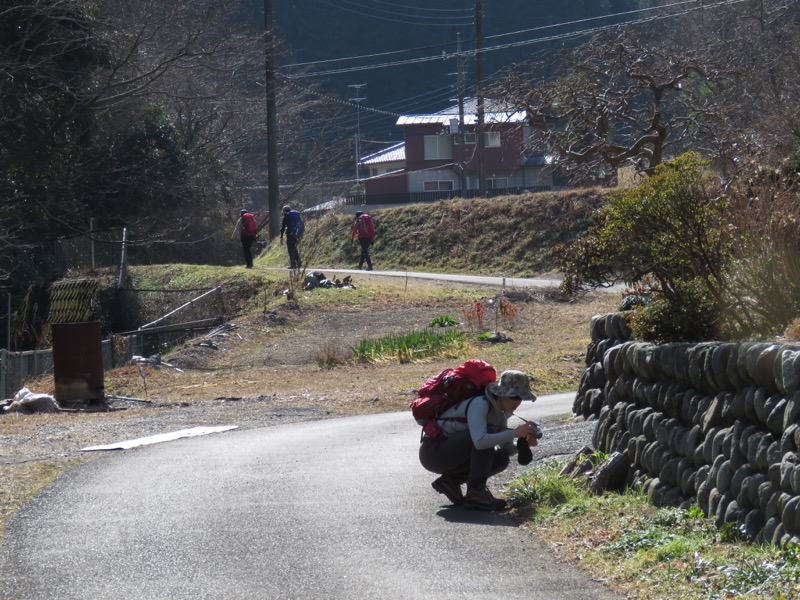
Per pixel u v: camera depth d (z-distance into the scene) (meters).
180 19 67.50
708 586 10.57
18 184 63.56
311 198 148.88
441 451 15.50
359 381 38.62
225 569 12.52
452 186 146.62
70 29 61.88
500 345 45.94
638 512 13.93
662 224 15.94
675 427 14.21
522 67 74.94
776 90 67.50
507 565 12.33
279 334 52.62
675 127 67.31
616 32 70.56
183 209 84.50
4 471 20.06
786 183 17.22
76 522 15.32
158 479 18.73
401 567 12.39
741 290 15.73
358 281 68.06
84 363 33.91
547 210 77.00
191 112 99.19
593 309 53.09
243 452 21.94
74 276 77.38
